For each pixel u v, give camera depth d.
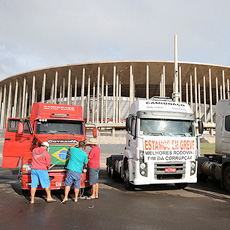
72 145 7.27
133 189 8.22
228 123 8.20
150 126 7.74
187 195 7.39
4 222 4.49
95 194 6.70
